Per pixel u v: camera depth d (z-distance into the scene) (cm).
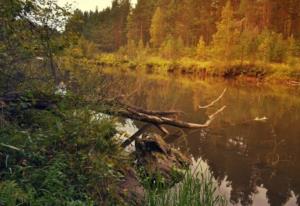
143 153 785
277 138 1167
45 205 408
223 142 1096
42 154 499
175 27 7125
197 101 1970
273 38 4584
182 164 823
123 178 598
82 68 780
